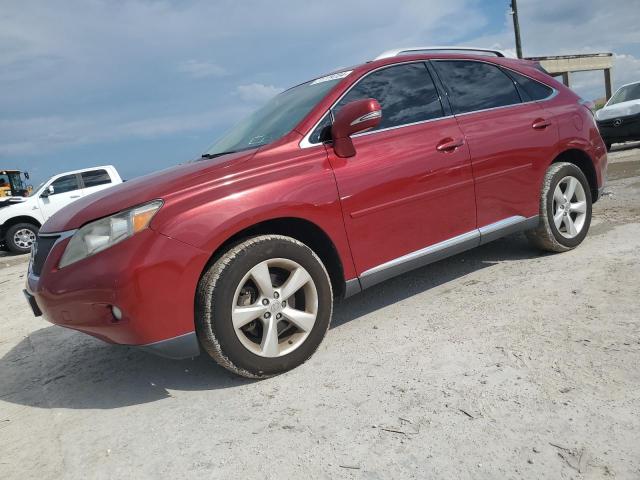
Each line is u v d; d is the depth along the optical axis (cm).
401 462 198
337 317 366
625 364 241
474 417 218
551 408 217
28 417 289
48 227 301
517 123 393
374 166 317
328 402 249
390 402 240
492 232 378
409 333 316
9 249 1248
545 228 414
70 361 371
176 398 282
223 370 308
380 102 342
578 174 432
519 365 254
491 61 412
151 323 255
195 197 267
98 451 240
